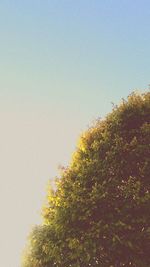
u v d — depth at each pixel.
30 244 20.22
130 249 17.42
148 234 17.27
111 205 17.91
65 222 18.58
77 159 20.39
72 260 18.27
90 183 18.95
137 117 20.08
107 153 19.02
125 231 17.50
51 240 19.36
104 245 17.50
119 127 19.86
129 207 17.67
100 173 18.84
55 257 18.61
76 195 18.64
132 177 18.47
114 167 18.80
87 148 20.28
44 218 20.56
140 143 19.11
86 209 18.16
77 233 18.14
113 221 17.64
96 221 17.89
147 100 20.50
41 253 19.78
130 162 18.80
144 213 17.66
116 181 18.39
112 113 20.59
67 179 19.81
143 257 17.39
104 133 19.64
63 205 19.08
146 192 18.05
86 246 17.53
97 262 17.59
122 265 17.44
